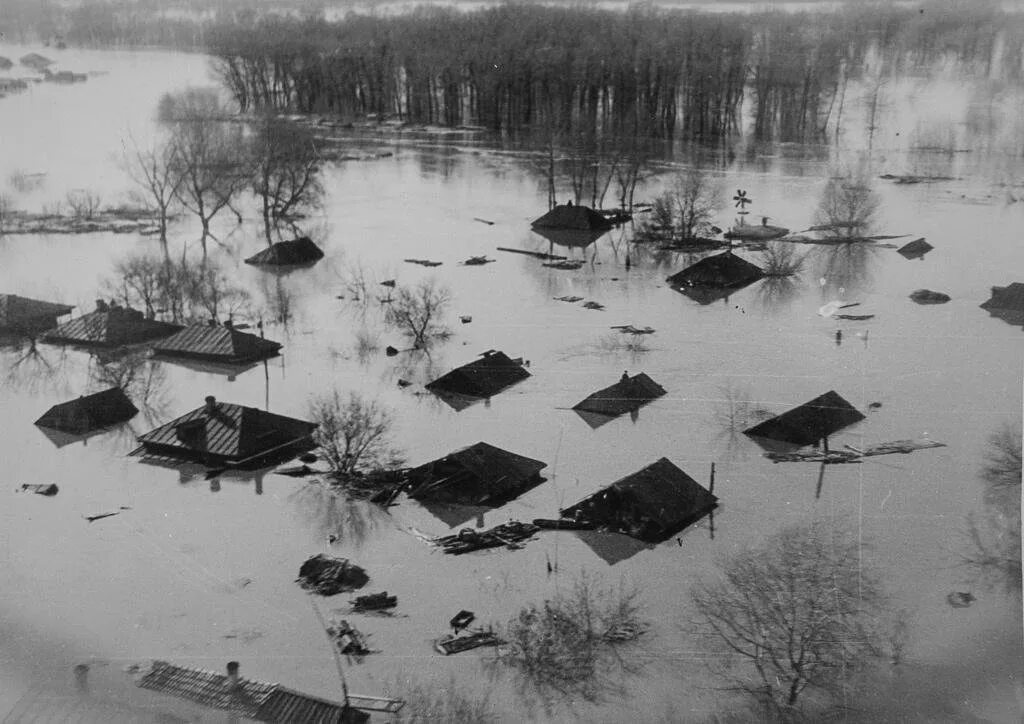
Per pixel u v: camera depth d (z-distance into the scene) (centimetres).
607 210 11462
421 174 13500
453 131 16362
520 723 3666
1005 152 13250
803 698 3819
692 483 5128
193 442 5638
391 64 16788
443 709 3725
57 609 4319
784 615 4184
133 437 5925
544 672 3916
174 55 15625
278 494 5238
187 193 11412
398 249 10088
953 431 5888
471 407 6303
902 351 7200
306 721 3697
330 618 4250
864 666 3956
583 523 4909
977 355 7106
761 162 13650
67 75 15038
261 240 10381
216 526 4956
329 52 16275
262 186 11525
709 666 3953
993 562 4572
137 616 4281
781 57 15162
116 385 6619
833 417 5969
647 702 3781
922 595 4344
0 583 4488
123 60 15775
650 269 9469
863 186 10981
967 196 11606
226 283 8831
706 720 3691
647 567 4562
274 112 14162
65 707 3766
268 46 15475
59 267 9175
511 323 7900
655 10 16900
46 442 5875
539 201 12088
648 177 12962
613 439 5856
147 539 4856
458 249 10119
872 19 15450
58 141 12388
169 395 6519
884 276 9019
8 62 15450
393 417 6134
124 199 11225
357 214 11500
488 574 4538
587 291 8775
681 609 4278
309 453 5659
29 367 7006
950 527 4847
